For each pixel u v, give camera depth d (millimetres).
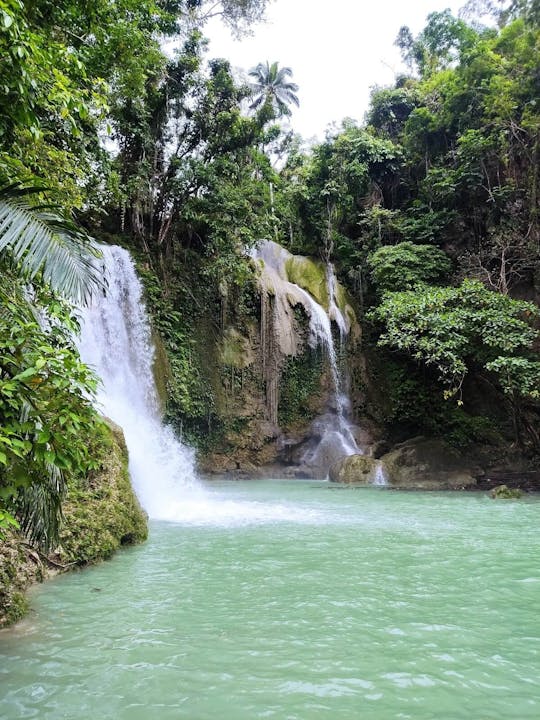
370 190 25844
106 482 7508
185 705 3064
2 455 2951
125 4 10664
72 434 3547
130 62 11742
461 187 22047
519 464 19359
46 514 4051
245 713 2977
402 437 21984
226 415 19406
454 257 22375
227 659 3695
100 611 4688
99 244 16641
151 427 15812
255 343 20750
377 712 3006
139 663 3623
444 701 3146
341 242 25094
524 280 20688
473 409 21703
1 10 3662
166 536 8109
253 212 19984
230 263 18578
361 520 9766
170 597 5086
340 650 3865
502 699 3180
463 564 6426
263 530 8648
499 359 14641
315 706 3066
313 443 20719
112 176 14023
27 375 3143
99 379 3863
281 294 21500
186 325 19344
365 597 5113
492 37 25188
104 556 6547
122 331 16297
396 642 4023
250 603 4918
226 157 19625
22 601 4676
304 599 5039
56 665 3584
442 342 15875
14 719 2889
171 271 19656
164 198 19422
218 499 12938
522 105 20141
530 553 7023
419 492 14805
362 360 22766
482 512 10930
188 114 18922
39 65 4371
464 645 3986
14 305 3855
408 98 27844
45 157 7570
